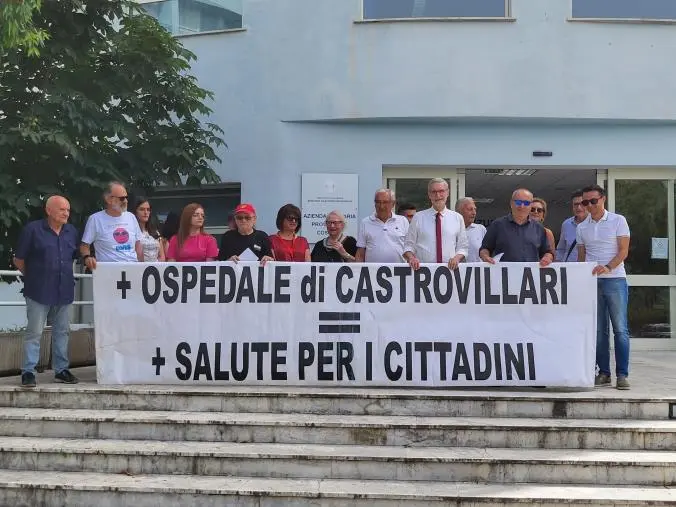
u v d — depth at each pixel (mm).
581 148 9891
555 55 9594
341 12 9742
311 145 9953
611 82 9625
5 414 5621
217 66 10258
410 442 5348
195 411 5812
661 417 5605
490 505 4625
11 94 8094
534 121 9773
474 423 5379
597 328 6500
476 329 6199
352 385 6184
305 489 4746
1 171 7793
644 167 10062
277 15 9977
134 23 8688
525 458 4988
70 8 8055
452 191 10117
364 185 9914
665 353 9766
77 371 7383
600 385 6434
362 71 9711
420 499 4645
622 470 4941
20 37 6551
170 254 6773
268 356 6230
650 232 10156
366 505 4660
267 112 10023
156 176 8883
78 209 8078
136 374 6258
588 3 9672
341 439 5371
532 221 6422
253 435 5414
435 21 9586
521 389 6145
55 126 7820
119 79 8586
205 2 10398
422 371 6176
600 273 6152
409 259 6277
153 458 5109
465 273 6242
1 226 7852
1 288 9609
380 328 6227
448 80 9586
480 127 9898
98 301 6320
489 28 9578
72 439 5500
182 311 6289
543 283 6199
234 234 6586
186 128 9102
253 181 10062
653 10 9711
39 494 4820
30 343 6125
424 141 9898
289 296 6270
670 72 9664
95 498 4781
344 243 7070
